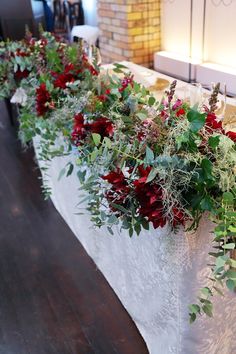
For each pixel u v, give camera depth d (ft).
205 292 3.22
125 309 5.63
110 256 5.49
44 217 7.99
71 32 15.48
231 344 4.33
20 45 7.14
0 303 5.97
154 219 2.95
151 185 2.93
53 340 5.30
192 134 2.88
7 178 9.70
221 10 7.83
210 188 2.97
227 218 2.89
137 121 3.54
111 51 11.26
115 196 3.21
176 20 9.34
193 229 3.18
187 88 4.75
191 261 3.42
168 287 3.84
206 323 3.82
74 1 17.88
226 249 3.03
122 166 3.23
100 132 3.76
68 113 4.53
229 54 8.07
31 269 6.61
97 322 5.50
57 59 5.90
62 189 6.98
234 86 7.58
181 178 2.87
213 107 3.36
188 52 9.29
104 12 10.89
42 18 16.06
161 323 4.34
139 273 4.52
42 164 7.85
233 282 2.94
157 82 6.59
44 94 5.18
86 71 5.20
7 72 6.93
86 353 5.08
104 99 4.25
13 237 7.47
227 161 2.90
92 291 6.03
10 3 12.64
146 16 9.84
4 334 5.44
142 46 10.23
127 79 4.37
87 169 4.69
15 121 12.66
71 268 6.54
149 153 2.95
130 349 5.06
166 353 4.41
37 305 5.88
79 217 6.44
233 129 3.52
